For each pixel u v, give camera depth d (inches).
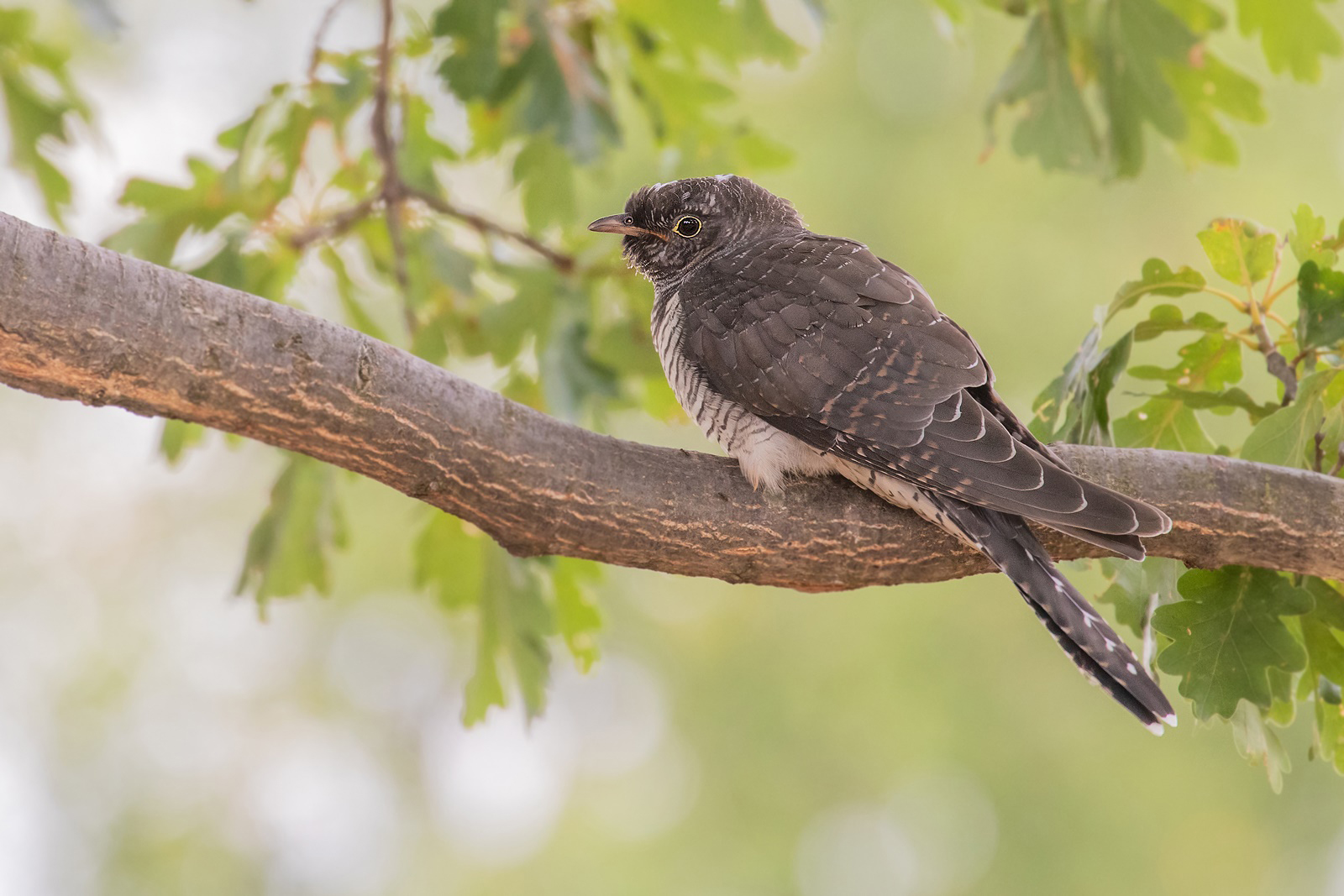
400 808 673.6
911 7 637.9
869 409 283.3
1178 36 362.3
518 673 364.2
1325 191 616.7
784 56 386.0
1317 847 598.2
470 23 333.4
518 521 260.8
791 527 275.0
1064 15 370.0
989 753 602.9
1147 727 249.4
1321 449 285.4
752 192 372.5
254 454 693.9
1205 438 309.1
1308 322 282.8
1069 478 262.2
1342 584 286.4
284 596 366.6
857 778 617.3
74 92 380.5
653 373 380.8
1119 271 617.3
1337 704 289.1
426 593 657.6
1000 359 614.9
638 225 372.5
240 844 652.7
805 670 631.2
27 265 222.1
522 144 384.5
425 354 380.5
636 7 372.2
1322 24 366.0
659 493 265.9
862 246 322.7
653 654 657.0
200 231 356.5
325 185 370.9
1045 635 613.9
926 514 278.4
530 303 372.2
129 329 228.5
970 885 600.1
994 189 631.2
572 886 649.0
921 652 612.4
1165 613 275.7
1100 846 593.0
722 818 631.2
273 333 238.4
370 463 250.5
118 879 630.5
